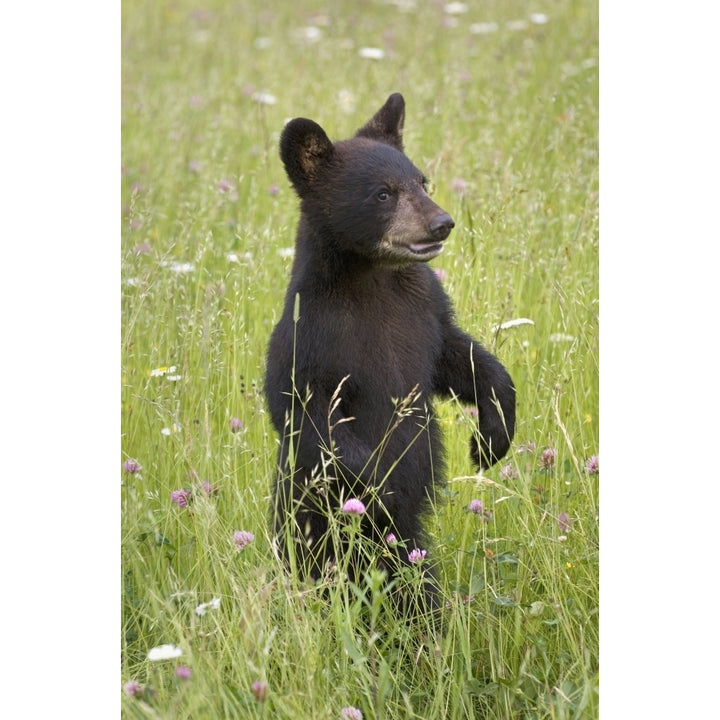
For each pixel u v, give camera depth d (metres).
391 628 9.02
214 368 11.78
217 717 7.51
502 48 21.12
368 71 20.16
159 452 10.96
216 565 9.04
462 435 11.32
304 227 9.89
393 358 9.82
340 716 7.83
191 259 14.23
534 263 13.16
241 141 18.20
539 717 7.86
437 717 8.06
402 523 9.90
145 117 19.11
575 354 11.20
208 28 25.56
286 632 8.22
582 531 9.10
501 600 8.52
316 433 9.47
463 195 14.02
